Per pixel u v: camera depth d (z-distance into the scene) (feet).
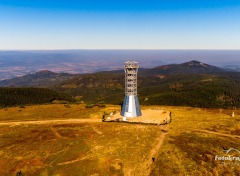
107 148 253.03
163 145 260.01
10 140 290.76
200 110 460.96
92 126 347.56
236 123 353.51
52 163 222.48
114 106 515.50
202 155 235.20
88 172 207.72
